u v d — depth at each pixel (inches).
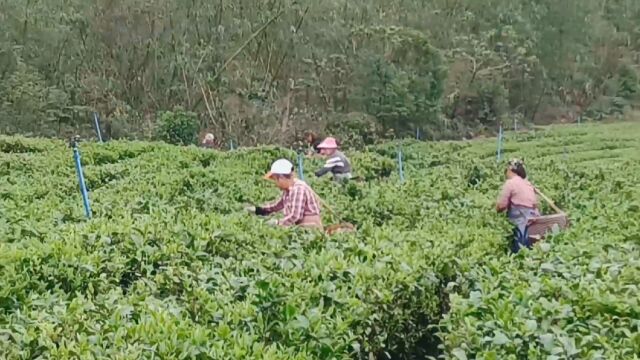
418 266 252.2
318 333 194.9
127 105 1256.2
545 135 1471.5
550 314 188.2
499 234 351.6
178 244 270.4
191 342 176.4
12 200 436.5
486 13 1711.4
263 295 209.6
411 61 1483.8
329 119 1374.3
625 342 172.7
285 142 1310.3
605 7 2010.3
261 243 288.8
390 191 463.8
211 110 1291.8
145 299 215.5
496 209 395.5
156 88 1280.8
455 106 1642.5
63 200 443.8
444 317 217.5
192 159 716.7
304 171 655.8
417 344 251.6
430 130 1508.4
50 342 173.6
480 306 201.2
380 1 1539.1
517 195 387.5
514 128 1665.8
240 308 206.1
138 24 1272.1
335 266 243.1
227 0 1327.5
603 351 168.7
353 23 1470.2
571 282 214.2
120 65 1266.0
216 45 1314.0
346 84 1430.9
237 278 229.5
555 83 1859.0
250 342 183.0
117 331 179.8
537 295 205.8
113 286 240.2
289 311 203.3
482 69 1649.9
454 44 1622.8
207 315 206.1
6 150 802.8
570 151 1211.9
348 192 476.7
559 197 455.2
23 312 201.3
